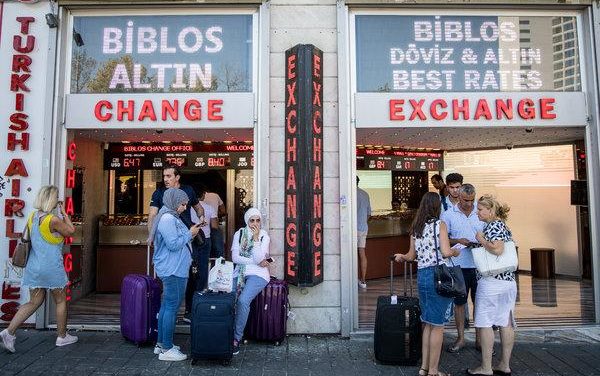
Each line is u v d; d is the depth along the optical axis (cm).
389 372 402
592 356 443
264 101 523
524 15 560
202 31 550
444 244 375
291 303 509
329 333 508
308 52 503
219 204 623
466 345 472
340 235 510
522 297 660
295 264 489
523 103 538
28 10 537
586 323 530
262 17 533
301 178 491
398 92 539
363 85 544
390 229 831
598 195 532
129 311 462
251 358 434
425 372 387
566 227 816
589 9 548
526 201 866
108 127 530
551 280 788
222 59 547
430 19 555
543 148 844
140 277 470
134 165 759
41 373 391
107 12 550
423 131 601
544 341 486
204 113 529
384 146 850
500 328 402
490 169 900
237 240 461
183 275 428
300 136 495
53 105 527
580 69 555
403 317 415
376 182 888
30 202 520
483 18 558
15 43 528
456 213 459
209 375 392
